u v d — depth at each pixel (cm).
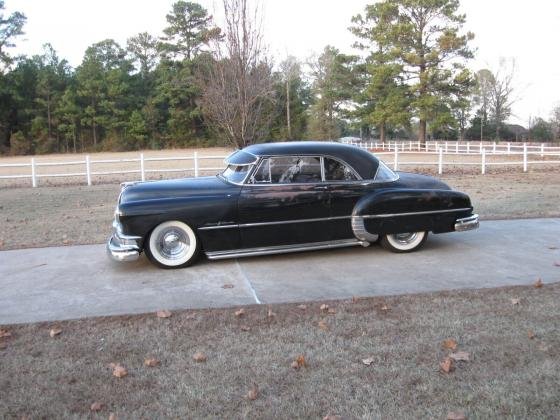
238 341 418
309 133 6219
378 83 4588
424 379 350
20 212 1156
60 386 355
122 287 567
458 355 379
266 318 465
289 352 396
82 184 1803
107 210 1148
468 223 689
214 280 586
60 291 557
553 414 307
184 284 573
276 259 671
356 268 622
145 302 516
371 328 436
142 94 7756
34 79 7350
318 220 651
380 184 671
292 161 647
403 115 4528
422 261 646
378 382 348
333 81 5869
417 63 4334
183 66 6656
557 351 384
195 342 419
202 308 493
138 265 654
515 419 303
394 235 680
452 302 491
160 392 344
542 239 746
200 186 645
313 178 652
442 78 4294
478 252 682
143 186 651
